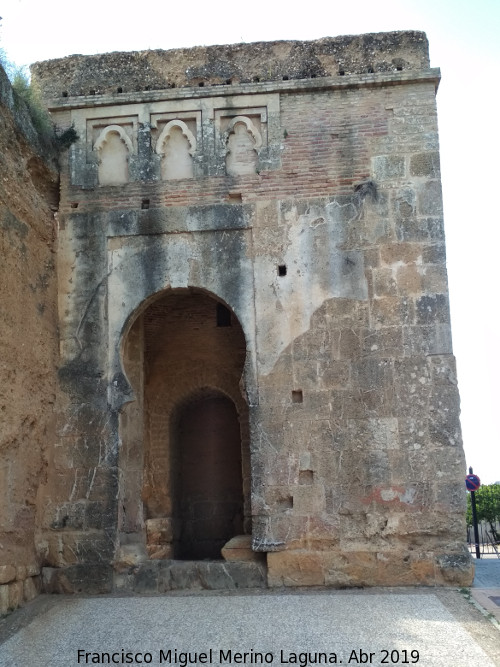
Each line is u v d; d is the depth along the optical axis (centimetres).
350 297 1235
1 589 1011
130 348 1406
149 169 1305
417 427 1185
